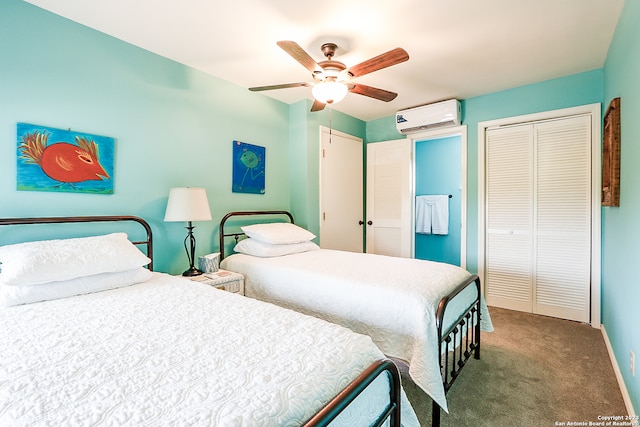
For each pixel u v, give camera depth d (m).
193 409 0.69
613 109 2.03
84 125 2.01
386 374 1.07
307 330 1.14
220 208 2.86
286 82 2.93
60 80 1.91
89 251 1.67
